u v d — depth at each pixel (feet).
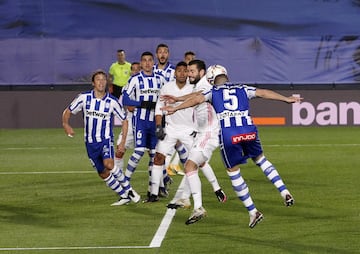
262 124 230.89
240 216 99.14
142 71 116.06
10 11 236.43
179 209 103.96
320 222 94.48
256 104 230.68
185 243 83.97
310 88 232.73
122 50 211.61
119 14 238.07
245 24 238.89
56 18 237.86
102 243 84.38
